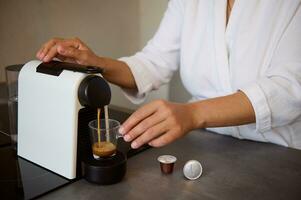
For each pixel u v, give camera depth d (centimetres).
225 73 90
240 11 85
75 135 63
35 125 69
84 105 63
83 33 147
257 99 69
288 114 73
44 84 65
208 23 93
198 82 98
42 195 60
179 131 64
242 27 84
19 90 72
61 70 64
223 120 69
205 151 80
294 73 72
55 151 66
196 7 96
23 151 74
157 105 65
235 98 71
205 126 69
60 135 64
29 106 70
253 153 80
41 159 70
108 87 64
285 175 69
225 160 75
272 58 81
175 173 69
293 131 89
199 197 60
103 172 62
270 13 80
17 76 77
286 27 78
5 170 69
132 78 101
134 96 106
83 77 61
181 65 102
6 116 103
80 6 143
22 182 64
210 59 93
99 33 154
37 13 130
